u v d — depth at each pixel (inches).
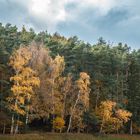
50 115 2652.6
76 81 2583.7
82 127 2687.0
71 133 2568.9
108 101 2824.8
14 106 2137.1
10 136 2049.7
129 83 3432.6
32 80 2166.6
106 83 3088.1
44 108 2357.3
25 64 2197.3
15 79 2142.0
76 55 3026.6
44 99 2331.4
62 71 2596.0
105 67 3262.8
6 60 2341.3
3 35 2785.4
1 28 2970.0
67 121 2753.4
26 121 2244.1
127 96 3363.7
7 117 2197.3
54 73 2409.0
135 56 3848.4
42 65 2342.5
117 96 3152.1
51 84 2386.8
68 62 2930.6
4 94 2241.6
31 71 2171.5
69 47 3110.2
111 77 3159.5
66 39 3737.7
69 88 2551.7
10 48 2628.0
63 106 2568.9
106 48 3619.6
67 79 2556.6
